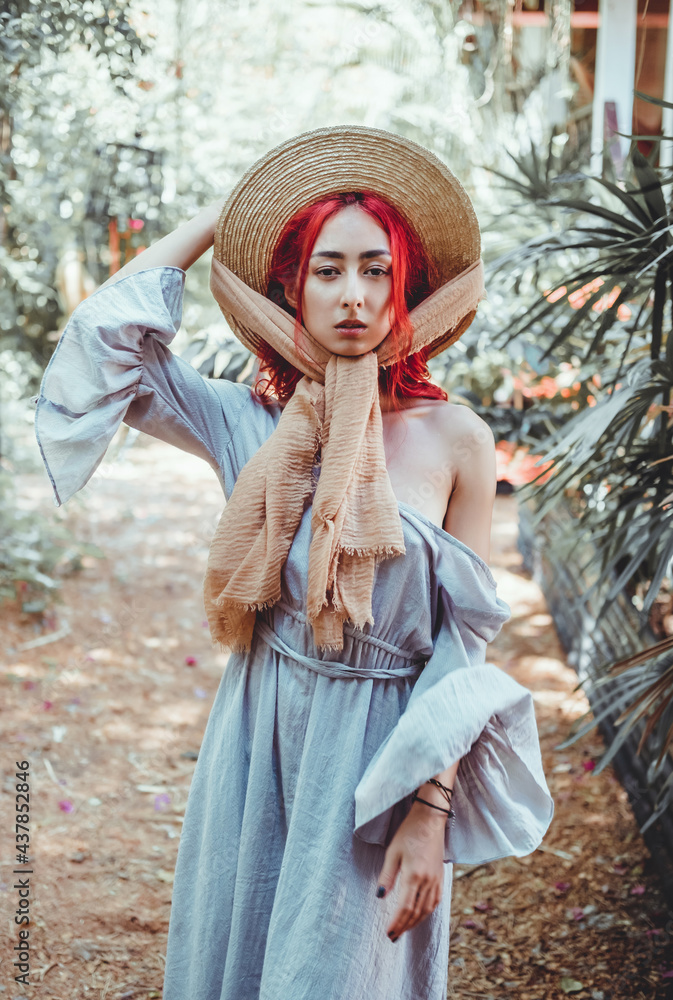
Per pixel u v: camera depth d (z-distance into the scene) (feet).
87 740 11.43
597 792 10.50
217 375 9.91
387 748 4.18
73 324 4.52
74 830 9.49
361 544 4.34
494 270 8.97
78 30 14.17
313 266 4.44
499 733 4.50
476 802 4.54
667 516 7.30
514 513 22.33
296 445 4.52
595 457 8.22
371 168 4.65
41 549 15.96
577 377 9.49
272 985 4.39
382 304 4.45
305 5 22.59
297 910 4.45
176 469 26.07
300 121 22.09
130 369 4.61
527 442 11.20
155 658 14.08
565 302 7.91
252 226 4.78
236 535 4.57
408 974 4.90
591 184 12.16
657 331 7.08
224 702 5.02
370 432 4.48
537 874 9.04
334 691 4.56
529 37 22.80
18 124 16.10
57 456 4.49
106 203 20.52
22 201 19.60
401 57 22.27
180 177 20.27
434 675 4.50
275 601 4.56
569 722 12.12
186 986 4.96
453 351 10.36
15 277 22.27
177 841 9.45
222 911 4.75
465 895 8.73
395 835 4.33
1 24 12.81
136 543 19.35
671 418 7.75
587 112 19.30
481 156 19.90
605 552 7.98
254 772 4.70
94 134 17.62
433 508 4.59
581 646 13.15
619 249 7.52
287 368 4.99
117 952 7.71
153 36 17.22
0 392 19.06
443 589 4.64
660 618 11.02
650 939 7.98
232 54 21.89
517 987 7.41
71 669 13.38
